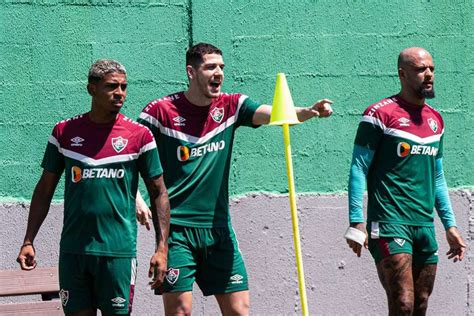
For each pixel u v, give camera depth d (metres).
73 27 22.58
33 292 19.53
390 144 19.59
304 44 23.33
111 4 22.72
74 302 17.27
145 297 22.58
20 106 22.33
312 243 23.12
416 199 19.66
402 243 19.45
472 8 23.83
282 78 18.41
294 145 23.22
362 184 19.56
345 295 23.20
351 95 23.50
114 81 16.89
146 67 22.86
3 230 22.16
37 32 22.42
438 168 20.42
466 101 23.84
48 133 22.44
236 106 19.22
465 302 23.55
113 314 17.28
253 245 22.94
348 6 23.50
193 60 18.80
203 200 18.84
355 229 19.39
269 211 23.05
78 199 17.12
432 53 23.78
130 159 17.27
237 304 18.94
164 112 18.91
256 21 23.16
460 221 23.67
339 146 23.39
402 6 23.69
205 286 19.05
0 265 22.12
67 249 17.23
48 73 22.47
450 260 23.50
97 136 17.20
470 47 23.75
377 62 23.61
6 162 22.25
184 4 23.00
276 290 22.98
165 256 17.41
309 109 18.59
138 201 18.94
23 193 22.31
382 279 19.73
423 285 20.08
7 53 22.30
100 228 17.14
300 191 23.20
